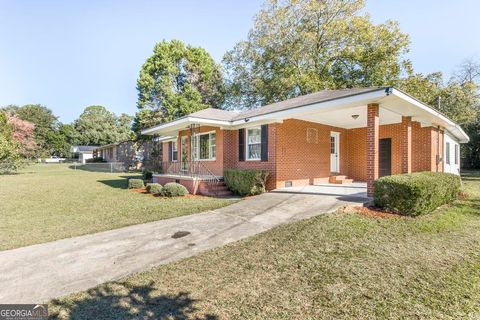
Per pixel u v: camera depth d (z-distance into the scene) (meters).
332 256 3.95
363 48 18.83
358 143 12.82
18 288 3.22
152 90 25.14
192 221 6.22
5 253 4.39
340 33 19.25
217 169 12.26
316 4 19.42
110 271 3.66
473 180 16.50
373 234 4.85
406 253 4.06
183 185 11.83
